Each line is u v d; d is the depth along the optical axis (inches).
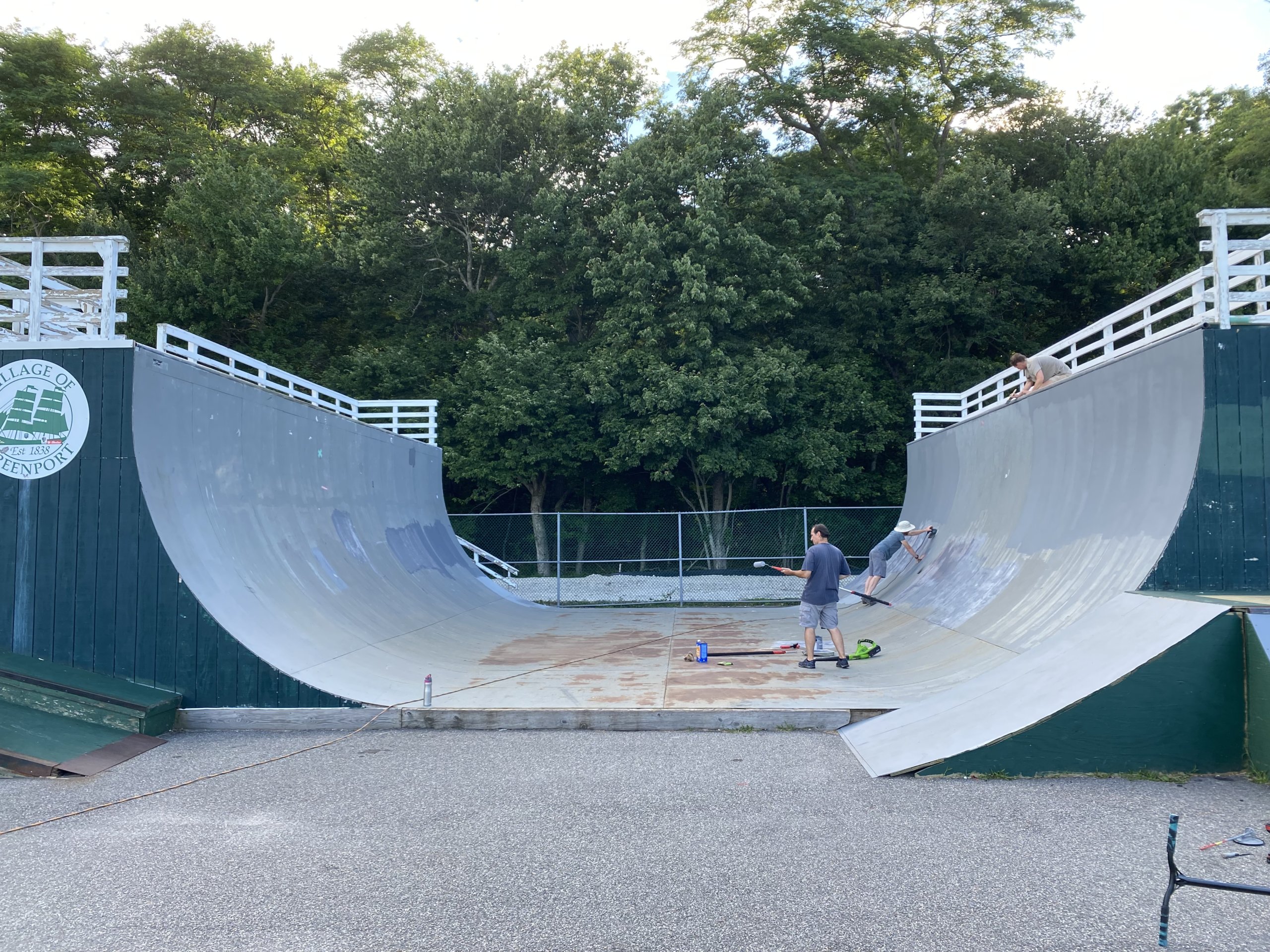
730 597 777.6
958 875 156.7
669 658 411.2
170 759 257.6
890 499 1109.1
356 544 496.7
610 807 203.0
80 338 327.6
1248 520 294.7
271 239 988.6
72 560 312.8
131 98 1190.9
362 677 330.3
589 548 967.0
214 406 370.6
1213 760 222.1
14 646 310.3
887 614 516.1
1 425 319.0
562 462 1016.2
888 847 172.4
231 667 303.7
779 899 147.7
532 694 320.2
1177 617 239.3
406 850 175.5
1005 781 218.5
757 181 1034.1
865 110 1264.8
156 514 314.5
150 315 965.8
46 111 1112.8
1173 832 125.7
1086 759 222.2
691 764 241.9
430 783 226.4
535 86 1119.0
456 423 1040.8
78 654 308.8
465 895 151.8
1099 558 338.6
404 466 640.4
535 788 220.5
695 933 135.3
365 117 1348.4
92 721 274.1
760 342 1084.5
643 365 952.9
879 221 1085.1
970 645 370.9
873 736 260.2
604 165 1101.7
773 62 1274.6
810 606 373.1
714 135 1048.8
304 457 460.4
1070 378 402.0
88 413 316.5
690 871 161.8
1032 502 434.3
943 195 1070.4
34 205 1150.3
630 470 1130.7
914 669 359.3
